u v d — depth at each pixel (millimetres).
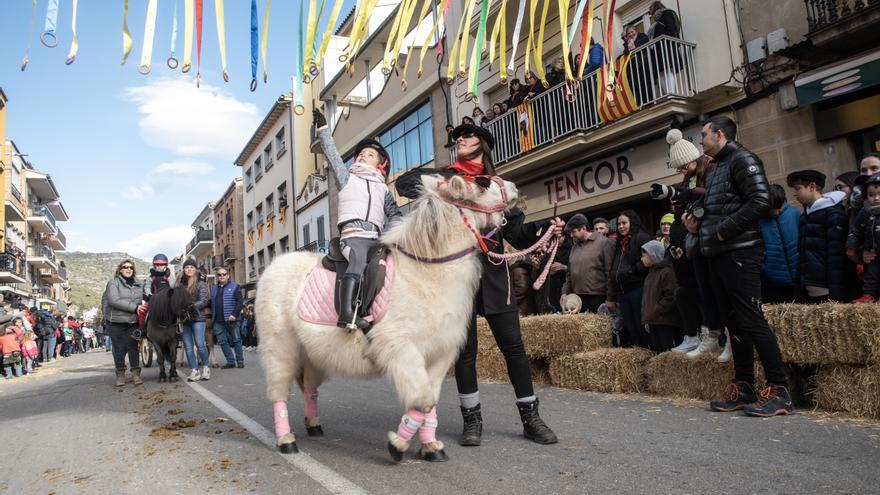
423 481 3117
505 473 3205
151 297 9328
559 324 6570
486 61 14734
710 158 5223
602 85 10555
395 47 4059
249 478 3324
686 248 5102
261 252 37125
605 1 4160
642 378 5879
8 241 39500
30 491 3373
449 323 3264
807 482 2830
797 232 5395
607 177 11609
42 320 20219
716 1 9719
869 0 7578
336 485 3109
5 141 35594
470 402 3943
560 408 5223
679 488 2838
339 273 3576
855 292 5148
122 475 3561
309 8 3697
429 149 17578
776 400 4375
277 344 3881
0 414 6879
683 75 9969
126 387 8836
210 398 6801
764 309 4816
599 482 2980
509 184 3510
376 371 3459
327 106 25359
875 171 4895
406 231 3322
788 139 8758
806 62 8523
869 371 4148
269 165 35281
